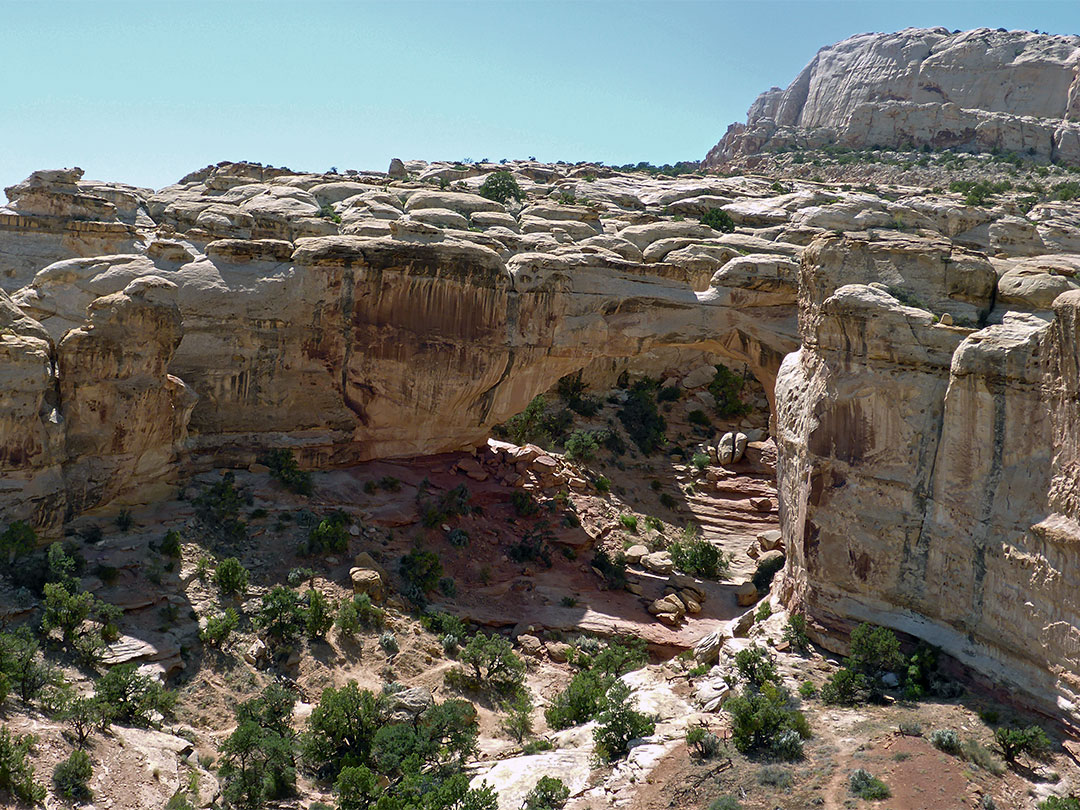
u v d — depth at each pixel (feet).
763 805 85.81
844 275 122.01
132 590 120.78
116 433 132.57
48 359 126.21
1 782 79.77
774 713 97.55
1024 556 96.68
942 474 107.45
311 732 105.70
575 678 123.13
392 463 173.47
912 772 87.81
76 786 84.38
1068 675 91.04
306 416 162.71
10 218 179.63
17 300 149.69
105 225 176.14
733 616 158.10
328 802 97.76
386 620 132.87
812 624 118.73
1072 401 92.22
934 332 109.09
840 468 116.06
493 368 168.55
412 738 104.63
